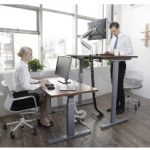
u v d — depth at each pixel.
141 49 4.84
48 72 3.99
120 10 5.39
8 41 3.81
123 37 3.78
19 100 2.64
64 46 4.66
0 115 3.53
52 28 4.38
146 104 4.35
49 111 3.74
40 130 2.99
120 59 2.98
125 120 3.34
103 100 4.71
